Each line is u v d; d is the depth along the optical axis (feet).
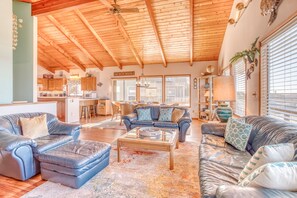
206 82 25.30
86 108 27.96
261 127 7.52
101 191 7.20
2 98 12.35
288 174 3.46
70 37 22.35
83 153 8.06
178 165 9.74
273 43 8.80
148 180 8.12
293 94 7.34
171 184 7.79
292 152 4.46
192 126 20.94
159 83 29.43
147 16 18.20
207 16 17.51
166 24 19.02
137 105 19.72
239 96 14.57
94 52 26.78
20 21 15.49
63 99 22.63
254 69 10.90
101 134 16.88
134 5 16.76
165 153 11.59
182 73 28.02
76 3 14.52
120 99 32.32
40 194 6.95
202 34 20.35
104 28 20.70
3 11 12.40
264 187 3.57
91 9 17.79
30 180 7.99
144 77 29.76
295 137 5.14
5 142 7.61
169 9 16.94
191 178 8.32
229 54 17.79
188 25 19.01
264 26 9.38
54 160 7.57
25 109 12.64
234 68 15.99
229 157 6.91
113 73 31.53
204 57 26.07
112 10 12.89
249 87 11.86
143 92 30.07
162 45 23.16
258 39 10.16
